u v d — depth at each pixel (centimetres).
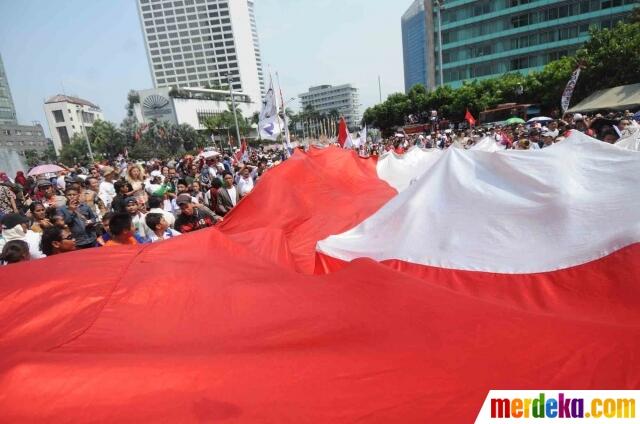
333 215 705
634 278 291
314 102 17850
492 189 431
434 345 192
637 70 3081
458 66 7000
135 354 171
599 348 187
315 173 826
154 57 14088
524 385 168
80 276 244
